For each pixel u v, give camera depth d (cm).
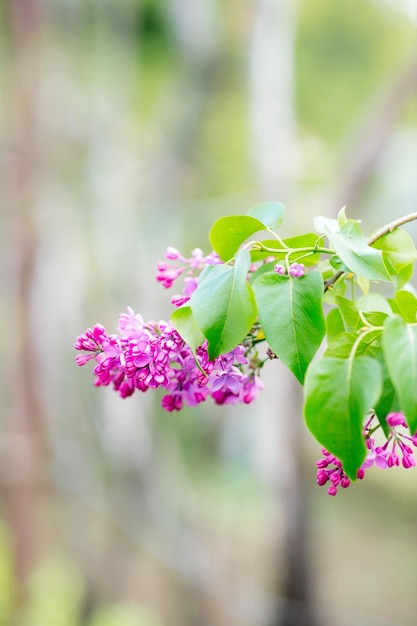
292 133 711
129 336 129
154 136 916
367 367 108
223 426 865
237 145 899
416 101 637
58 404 811
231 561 716
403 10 935
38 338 783
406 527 848
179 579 708
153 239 797
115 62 939
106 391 757
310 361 118
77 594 638
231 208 770
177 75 925
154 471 774
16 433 778
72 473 785
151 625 642
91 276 793
